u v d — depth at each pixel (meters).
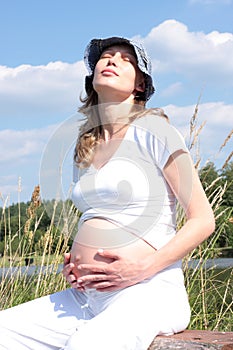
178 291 2.54
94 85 2.83
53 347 2.68
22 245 4.71
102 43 2.85
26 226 4.71
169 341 2.41
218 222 4.27
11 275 4.58
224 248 4.21
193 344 2.37
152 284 2.50
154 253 2.49
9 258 4.70
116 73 2.78
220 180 4.32
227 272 4.16
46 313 2.70
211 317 4.04
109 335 2.28
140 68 2.78
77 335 2.29
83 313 2.66
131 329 2.31
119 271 2.46
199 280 4.10
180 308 2.51
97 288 2.52
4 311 2.73
